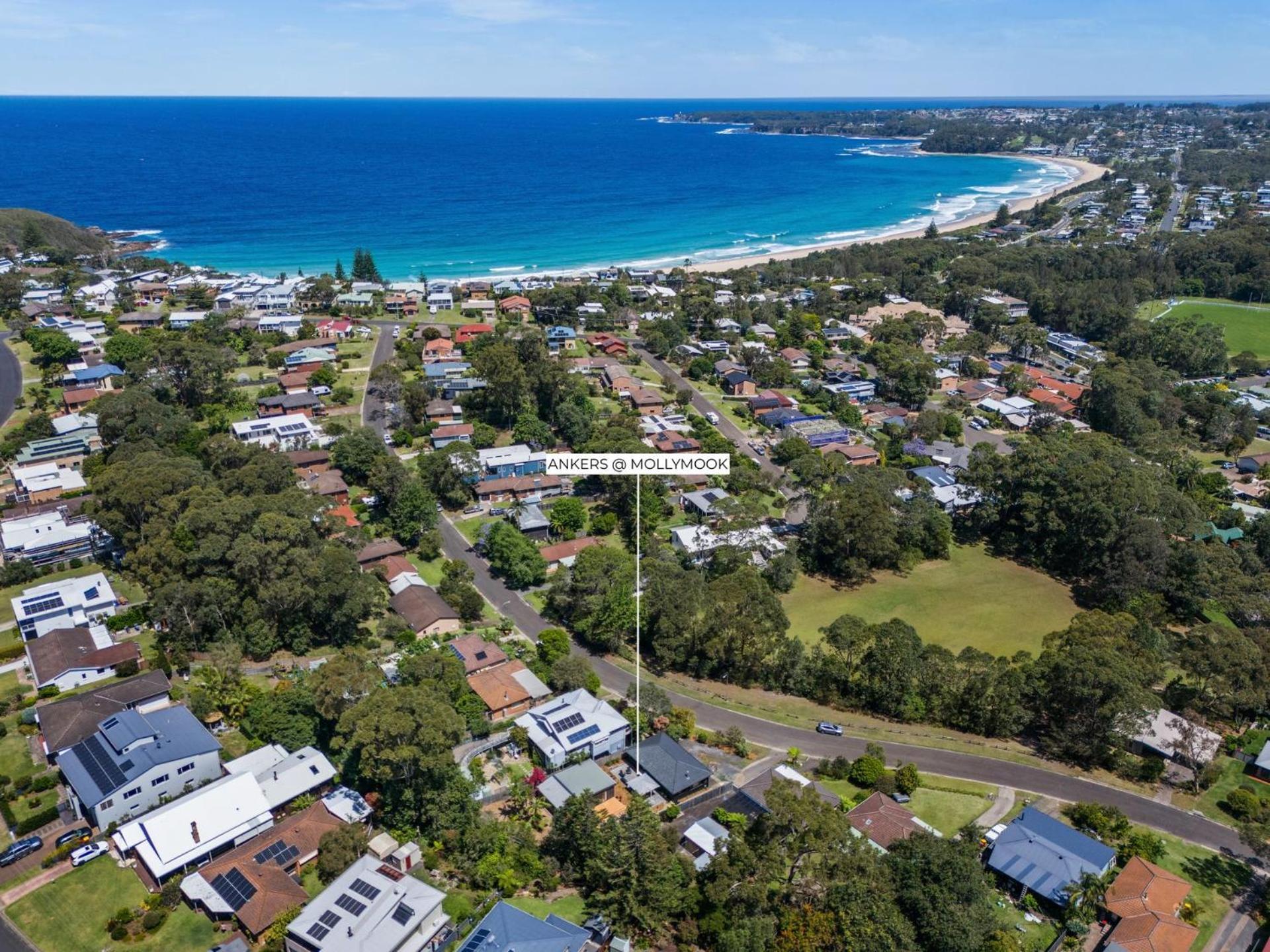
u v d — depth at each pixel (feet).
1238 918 193.77
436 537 362.53
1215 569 344.08
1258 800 230.07
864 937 165.48
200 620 281.33
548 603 332.80
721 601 290.35
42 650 269.44
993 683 261.44
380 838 202.18
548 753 234.58
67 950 173.68
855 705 279.49
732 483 433.07
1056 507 381.81
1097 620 281.13
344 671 231.30
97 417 431.84
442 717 208.74
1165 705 278.26
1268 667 268.62
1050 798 232.94
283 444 431.02
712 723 266.57
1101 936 187.11
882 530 365.81
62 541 334.03
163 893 184.75
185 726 229.45
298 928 170.81
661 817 218.18
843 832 183.32
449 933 179.83
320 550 305.53
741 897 179.11
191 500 310.86
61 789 219.82
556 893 193.36
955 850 189.06
